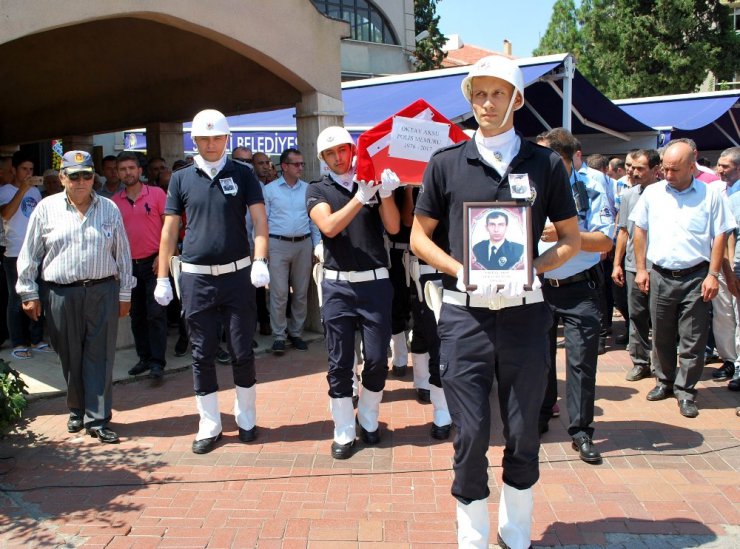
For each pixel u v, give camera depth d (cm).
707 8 2316
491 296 299
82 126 1155
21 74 1091
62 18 547
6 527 386
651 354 638
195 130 469
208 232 475
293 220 718
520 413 319
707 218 532
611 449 482
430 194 325
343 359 470
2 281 723
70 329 498
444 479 438
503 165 310
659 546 359
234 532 377
